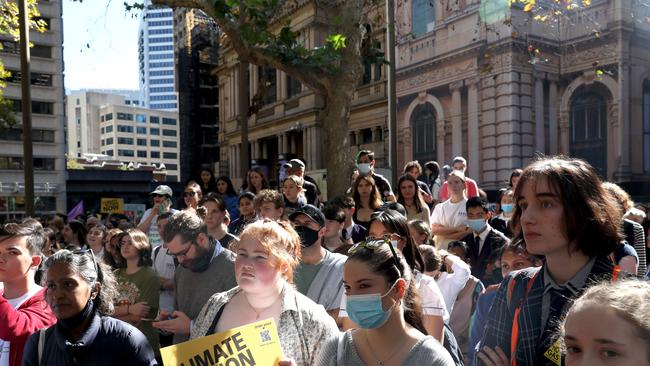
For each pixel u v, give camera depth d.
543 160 2.10
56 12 50.66
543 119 16.97
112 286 2.76
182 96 55.69
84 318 2.56
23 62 8.87
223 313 2.93
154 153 154.25
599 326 1.36
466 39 18.17
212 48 56.62
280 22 10.30
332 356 2.34
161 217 5.27
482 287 4.41
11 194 48.47
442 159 19.44
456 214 6.36
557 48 16.80
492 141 17.36
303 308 2.79
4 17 13.04
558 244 1.96
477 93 17.88
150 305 4.31
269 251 2.73
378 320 2.17
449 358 2.15
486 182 17.64
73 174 49.47
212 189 9.05
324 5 9.09
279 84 36.06
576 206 1.92
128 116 150.62
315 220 3.77
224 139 45.66
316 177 14.09
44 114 49.81
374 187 6.29
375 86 26.91
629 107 15.46
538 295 2.01
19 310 3.13
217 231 5.15
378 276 2.18
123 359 2.58
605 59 15.70
